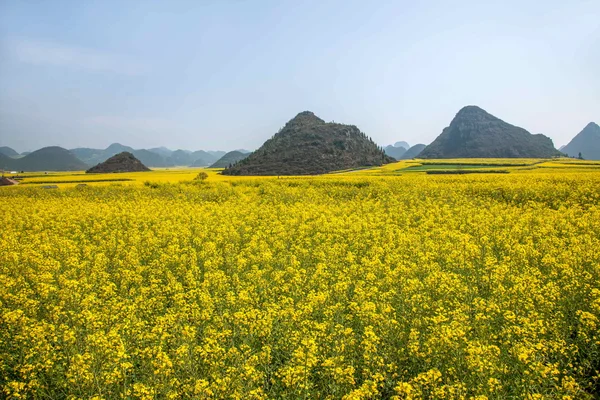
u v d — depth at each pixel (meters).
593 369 8.55
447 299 11.20
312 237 19.69
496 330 9.65
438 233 19.80
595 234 18.72
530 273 13.25
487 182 39.75
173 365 8.23
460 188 35.88
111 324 10.32
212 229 21.55
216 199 38.28
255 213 27.38
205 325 10.41
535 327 9.20
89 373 7.71
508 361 8.26
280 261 15.39
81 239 20.39
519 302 10.68
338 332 9.17
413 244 17.03
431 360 8.43
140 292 12.90
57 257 16.41
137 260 15.43
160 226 22.83
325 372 8.21
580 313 9.77
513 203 30.17
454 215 24.81
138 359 8.97
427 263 14.50
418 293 11.26
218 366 8.25
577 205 26.33
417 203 29.92
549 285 11.42
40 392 7.86
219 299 11.66
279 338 9.55
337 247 16.86
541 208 27.45
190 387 7.47
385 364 8.43
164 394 7.62
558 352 8.56
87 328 9.59
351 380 7.62
